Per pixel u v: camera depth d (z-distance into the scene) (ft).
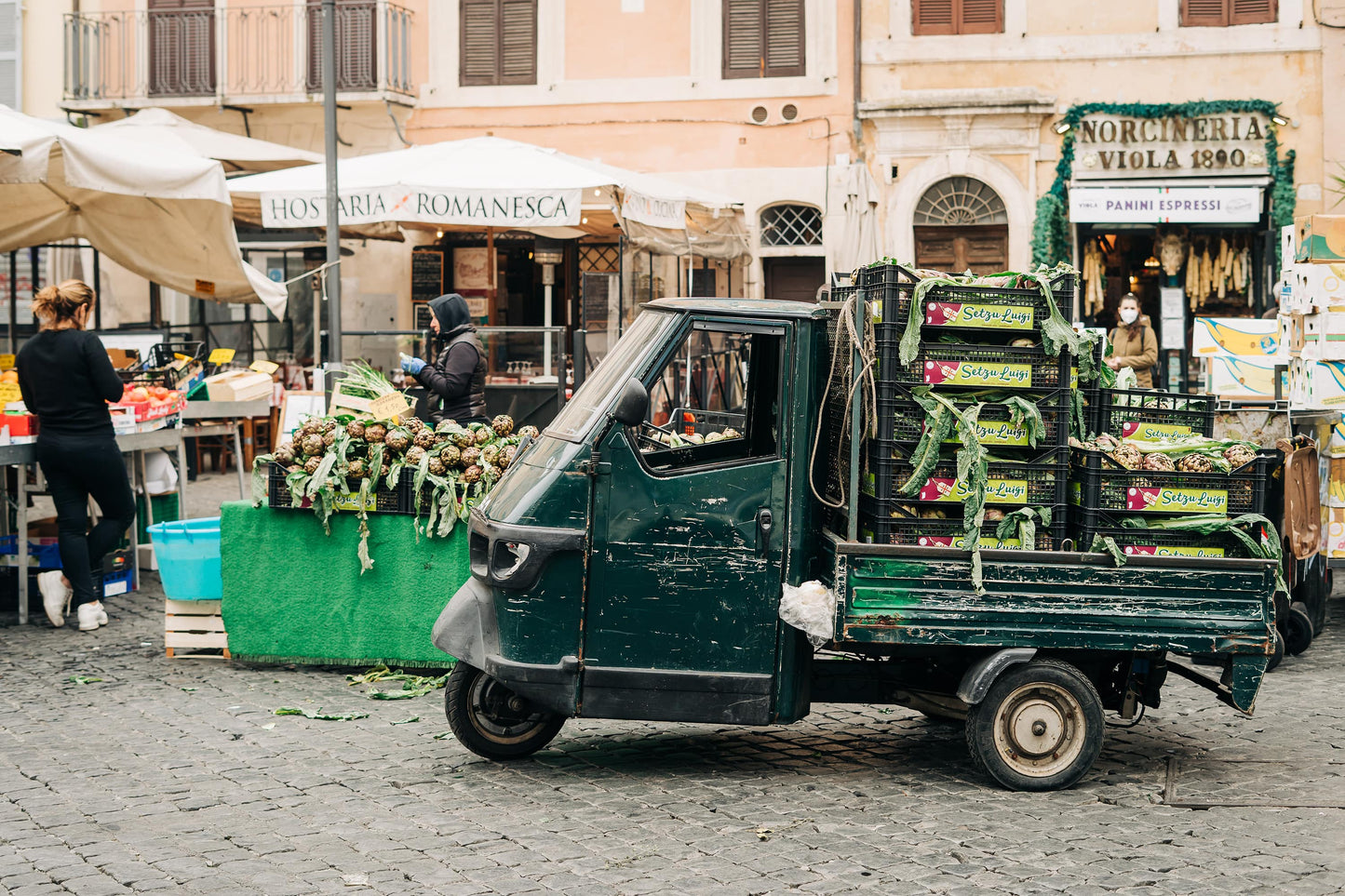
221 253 37.24
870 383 17.83
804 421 18.21
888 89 61.82
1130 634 18.01
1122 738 21.21
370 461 24.18
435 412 28.89
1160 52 59.21
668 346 18.43
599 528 18.07
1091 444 18.37
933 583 17.84
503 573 18.11
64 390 28.07
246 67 67.92
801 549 18.25
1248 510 18.35
